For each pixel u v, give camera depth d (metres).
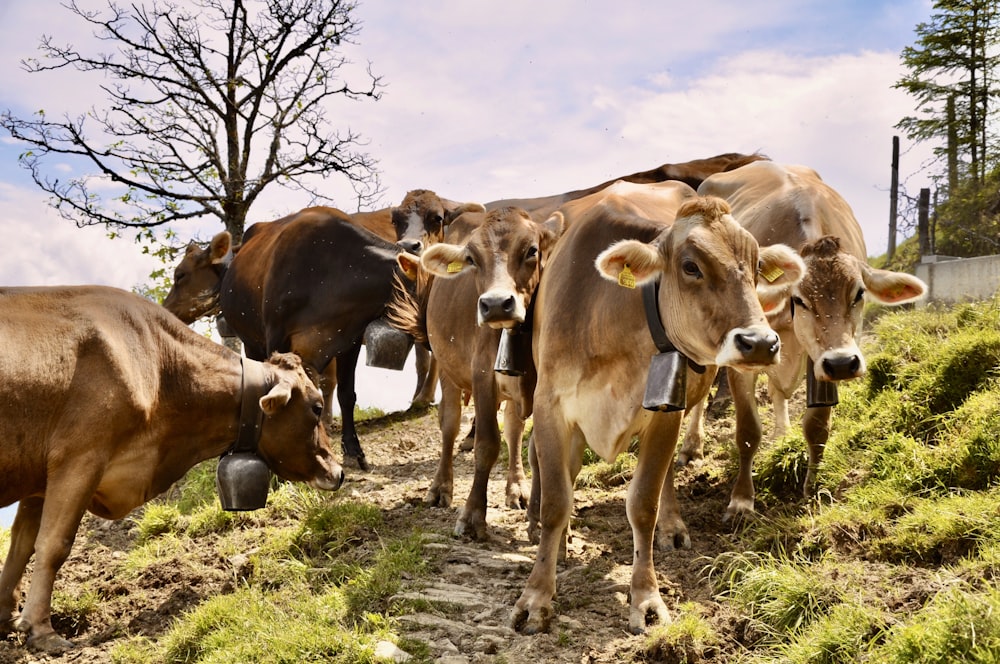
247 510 6.65
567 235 6.17
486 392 7.25
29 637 6.01
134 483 6.32
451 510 8.13
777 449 7.38
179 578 6.96
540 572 5.65
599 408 5.55
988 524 5.29
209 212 15.81
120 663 5.84
